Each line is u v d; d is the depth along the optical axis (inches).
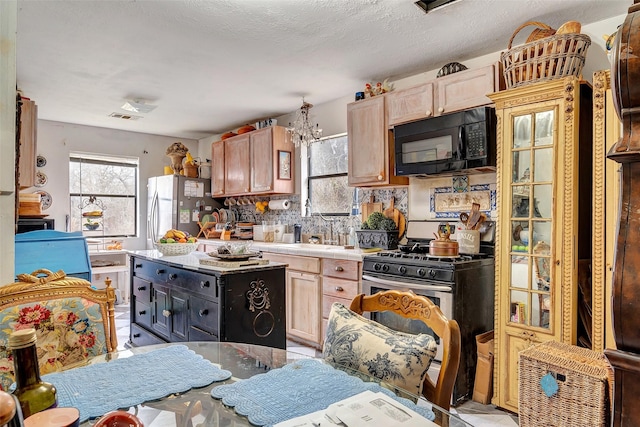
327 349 52.9
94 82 139.4
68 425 26.4
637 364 26.1
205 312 92.8
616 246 27.6
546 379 73.6
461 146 107.3
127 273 208.5
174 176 205.6
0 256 61.3
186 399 41.8
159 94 153.6
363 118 137.0
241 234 193.2
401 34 104.0
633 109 26.3
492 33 103.7
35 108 125.3
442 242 106.3
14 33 62.5
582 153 86.1
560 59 85.7
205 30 100.9
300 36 104.6
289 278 145.8
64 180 199.3
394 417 35.7
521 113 90.8
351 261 123.3
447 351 45.1
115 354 55.2
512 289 92.2
